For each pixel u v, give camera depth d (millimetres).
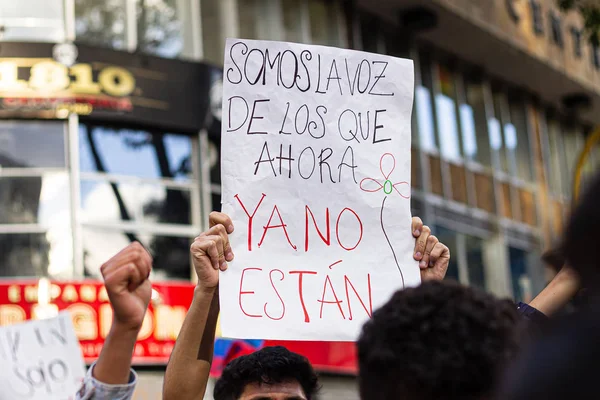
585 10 18312
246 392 4324
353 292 3713
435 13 20703
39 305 14008
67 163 14672
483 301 2070
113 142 14977
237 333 3537
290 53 3877
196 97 15500
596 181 1462
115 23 15398
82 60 14852
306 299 3658
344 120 3877
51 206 14516
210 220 3684
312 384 4391
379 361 2031
